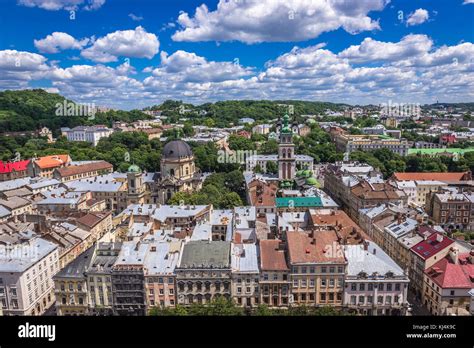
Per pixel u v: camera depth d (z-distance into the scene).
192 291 125.62
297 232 132.88
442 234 147.38
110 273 126.00
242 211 192.75
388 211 185.62
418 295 140.75
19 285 127.44
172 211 198.88
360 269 125.50
